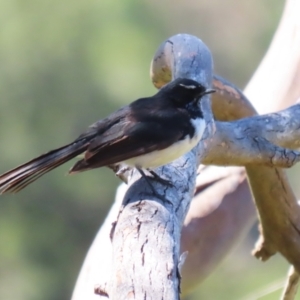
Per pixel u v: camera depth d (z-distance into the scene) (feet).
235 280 78.28
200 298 75.77
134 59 90.68
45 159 27.94
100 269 30.55
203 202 36.32
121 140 27.76
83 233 93.20
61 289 93.30
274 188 33.73
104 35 91.35
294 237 34.99
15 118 89.92
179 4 105.81
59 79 90.27
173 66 33.91
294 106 34.24
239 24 111.14
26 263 93.15
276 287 39.09
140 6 94.22
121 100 89.92
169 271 19.92
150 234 21.98
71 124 90.53
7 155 89.35
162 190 26.11
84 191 91.45
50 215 93.04
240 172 36.42
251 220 37.40
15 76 89.86
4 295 92.63
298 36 39.27
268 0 113.39
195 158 29.50
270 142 31.81
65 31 90.07
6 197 92.53
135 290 19.17
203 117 29.58
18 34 89.61
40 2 90.02
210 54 34.37
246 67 111.45
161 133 27.66
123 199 25.75
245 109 35.88
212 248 36.40
